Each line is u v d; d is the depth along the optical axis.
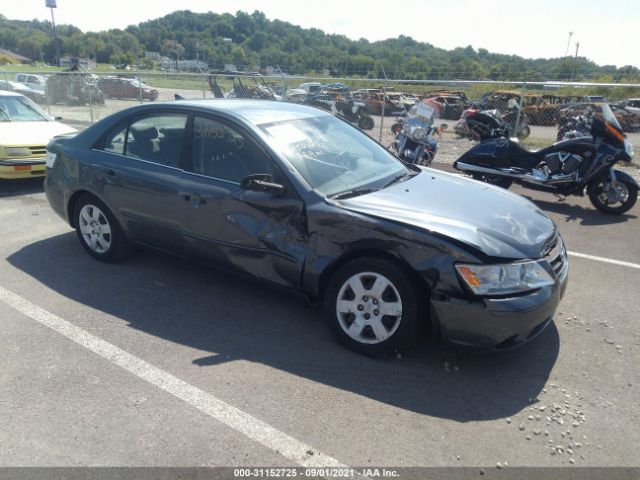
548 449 2.58
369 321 3.31
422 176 4.21
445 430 2.70
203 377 3.13
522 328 3.00
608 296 4.35
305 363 3.29
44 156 7.61
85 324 3.76
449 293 3.02
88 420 2.75
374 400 2.94
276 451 2.55
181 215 4.05
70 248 5.28
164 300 4.14
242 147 3.82
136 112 4.47
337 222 3.32
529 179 7.19
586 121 8.33
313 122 4.34
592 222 6.60
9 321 3.79
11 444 2.58
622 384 3.12
